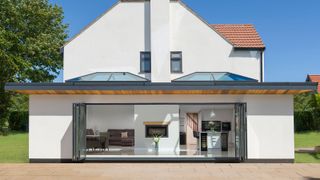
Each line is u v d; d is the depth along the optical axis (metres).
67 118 16.86
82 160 16.78
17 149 22.25
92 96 16.94
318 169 14.92
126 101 16.95
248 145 16.72
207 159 16.86
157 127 20.36
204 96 16.91
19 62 37.53
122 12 23.52
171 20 23.58
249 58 23.58
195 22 23.58
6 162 17.02
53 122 16.84
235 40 24.89
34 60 40.91
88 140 19.67
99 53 23.38
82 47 23.42
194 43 23.53
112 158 16.89
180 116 25.53
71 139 16.80
